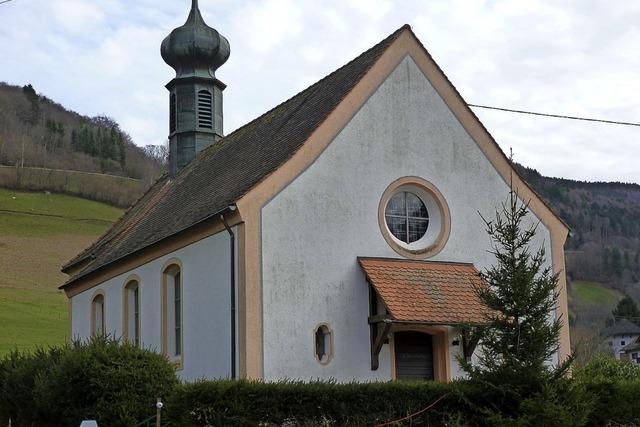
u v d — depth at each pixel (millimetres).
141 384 19312
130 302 28812
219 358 22672
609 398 19328
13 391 22859
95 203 100312
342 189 23250
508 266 18000
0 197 95188
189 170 33062
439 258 24266
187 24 34750
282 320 21844
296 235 22406
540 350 17531
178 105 34812
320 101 25688
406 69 24875
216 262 23109
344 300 22734
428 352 23781
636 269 84625
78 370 19516
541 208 26141
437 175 24766
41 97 137250
